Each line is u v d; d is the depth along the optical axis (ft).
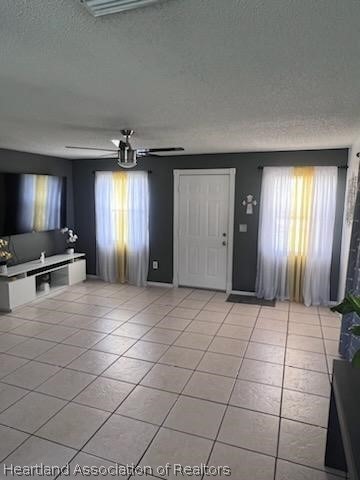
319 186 15.17
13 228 15.65
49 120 9.57
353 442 4.47
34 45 4.92
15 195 15.58
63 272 18.40
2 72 5.99
